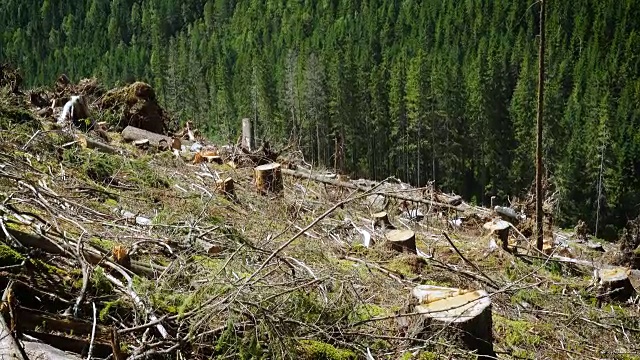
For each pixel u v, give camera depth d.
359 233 6.47
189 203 5.83
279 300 3.43
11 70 9.72
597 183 43.12
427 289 4.09
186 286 3.54
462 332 3.62
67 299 3.03
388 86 52.69
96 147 7.21
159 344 2.84
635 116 50.66
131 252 3.81
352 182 9.71
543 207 10.30
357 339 3.65
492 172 50.06
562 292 5.93
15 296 2.77
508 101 52.81
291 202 7.12
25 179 4.06
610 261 8.48
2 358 2.36
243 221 5.78
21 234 3.25
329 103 51.59
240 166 9.03
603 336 5.07
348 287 4.25
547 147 47.34
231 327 3.00
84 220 4.27
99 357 2.78
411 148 50.78
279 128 50.88
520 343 4.56
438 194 10.23
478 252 6.78
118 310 3.11
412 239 6.04
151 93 10.71
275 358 3.06
